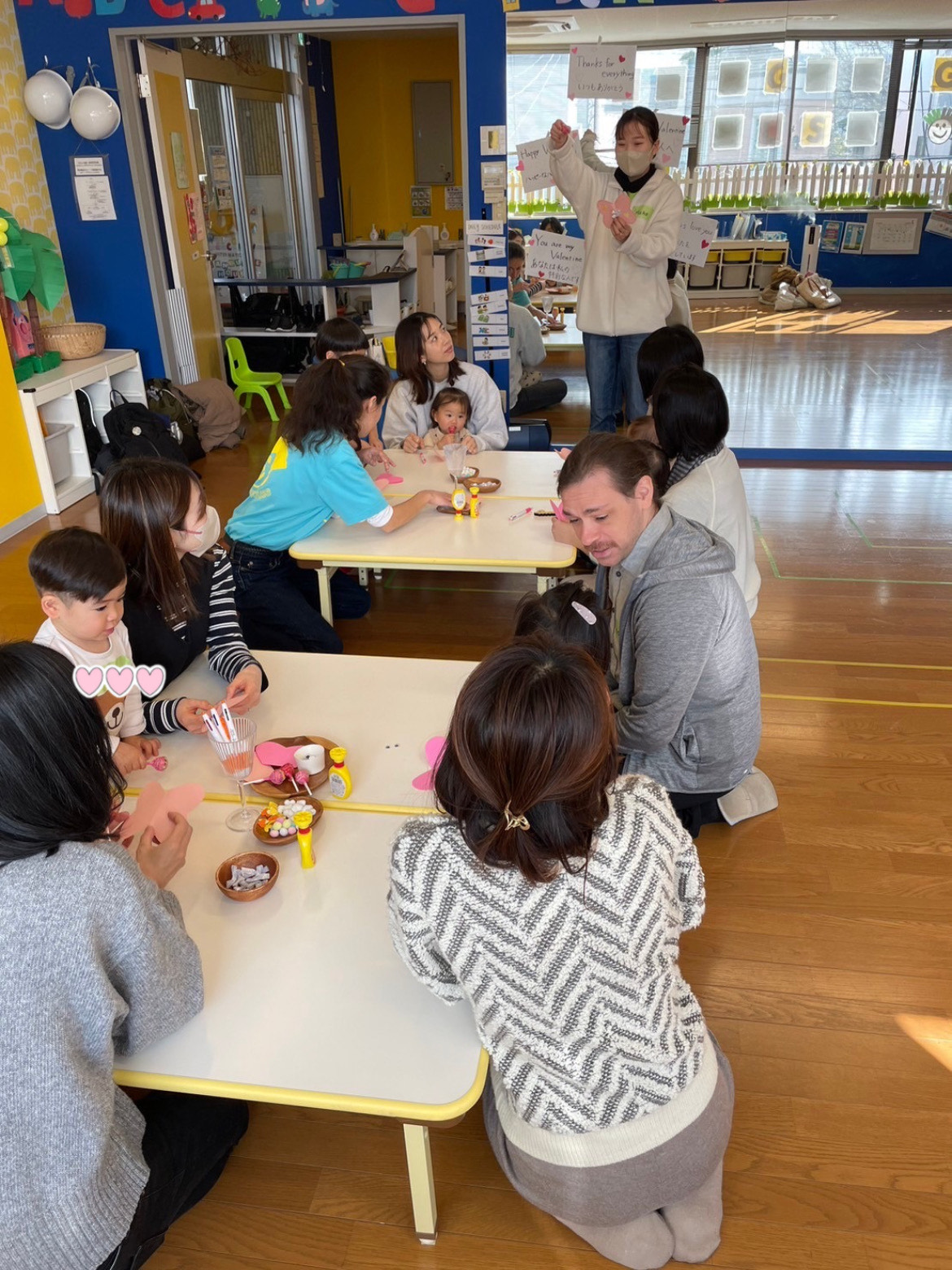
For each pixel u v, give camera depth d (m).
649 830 1.21
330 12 5.12
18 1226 1.15
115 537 2.02
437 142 10.52
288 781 1.82
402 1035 1.30
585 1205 1.34
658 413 2.44
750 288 5.75
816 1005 2.10
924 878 2.46
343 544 2.91
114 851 1.20
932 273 7.07
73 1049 1.15
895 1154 1.78
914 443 5.80
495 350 5.71
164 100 5.88
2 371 4.80
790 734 3.05
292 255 9.73
